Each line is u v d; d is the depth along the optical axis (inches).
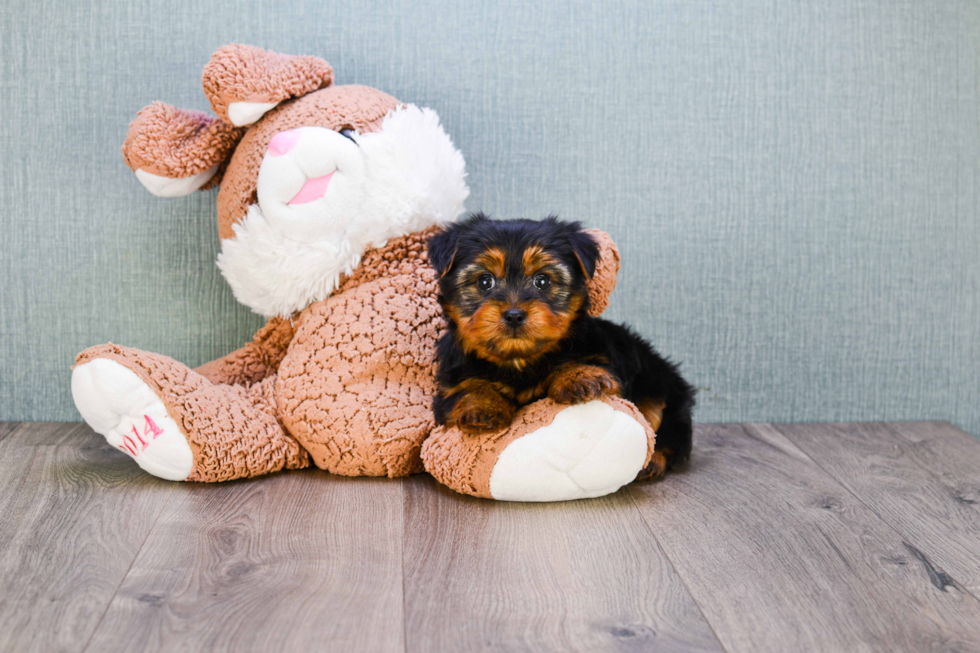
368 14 99.3
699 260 104.3
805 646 51.7
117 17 97.7
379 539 67.0
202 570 60.6
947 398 108.7
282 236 82.9
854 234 105.2
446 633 52.4
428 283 86.4
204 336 103.4
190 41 98.4
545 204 103.0
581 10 100.6
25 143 99.1
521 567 62.2
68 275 101.5
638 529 70.1
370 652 50.1
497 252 71.4
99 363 75.4
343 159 81.9
